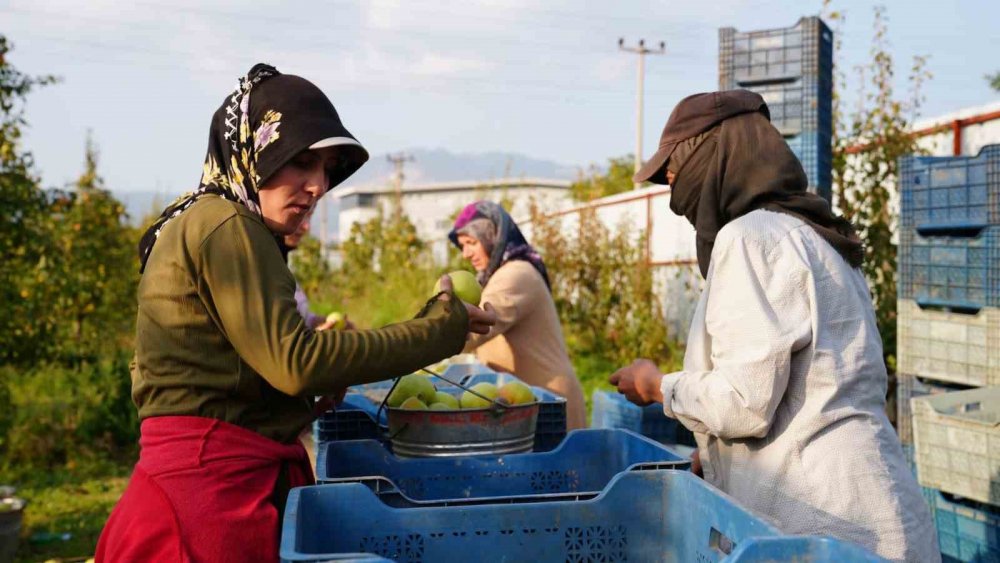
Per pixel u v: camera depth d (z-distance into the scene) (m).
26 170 7.26
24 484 7.39
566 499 1.92
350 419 2.88
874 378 2.20
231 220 1.96
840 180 7.39
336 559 1.41
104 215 11.40
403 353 1.96
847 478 2.09
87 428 8.62
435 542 1.85
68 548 5.86
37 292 7.74
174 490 1.93
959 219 4.47
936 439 3.91
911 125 7.69
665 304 12.36
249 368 2.01
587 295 12.85
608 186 31.44
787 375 2.06
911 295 4.76
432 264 18.25
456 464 2.44
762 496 2.16
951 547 3.98
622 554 1.91
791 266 2.14
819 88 5.99
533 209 14.45
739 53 6.22
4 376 8.28
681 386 2.21
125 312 12.01
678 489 1.89
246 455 2.00
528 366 4.27
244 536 1.94
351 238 20.05
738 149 2.31
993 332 4.31
